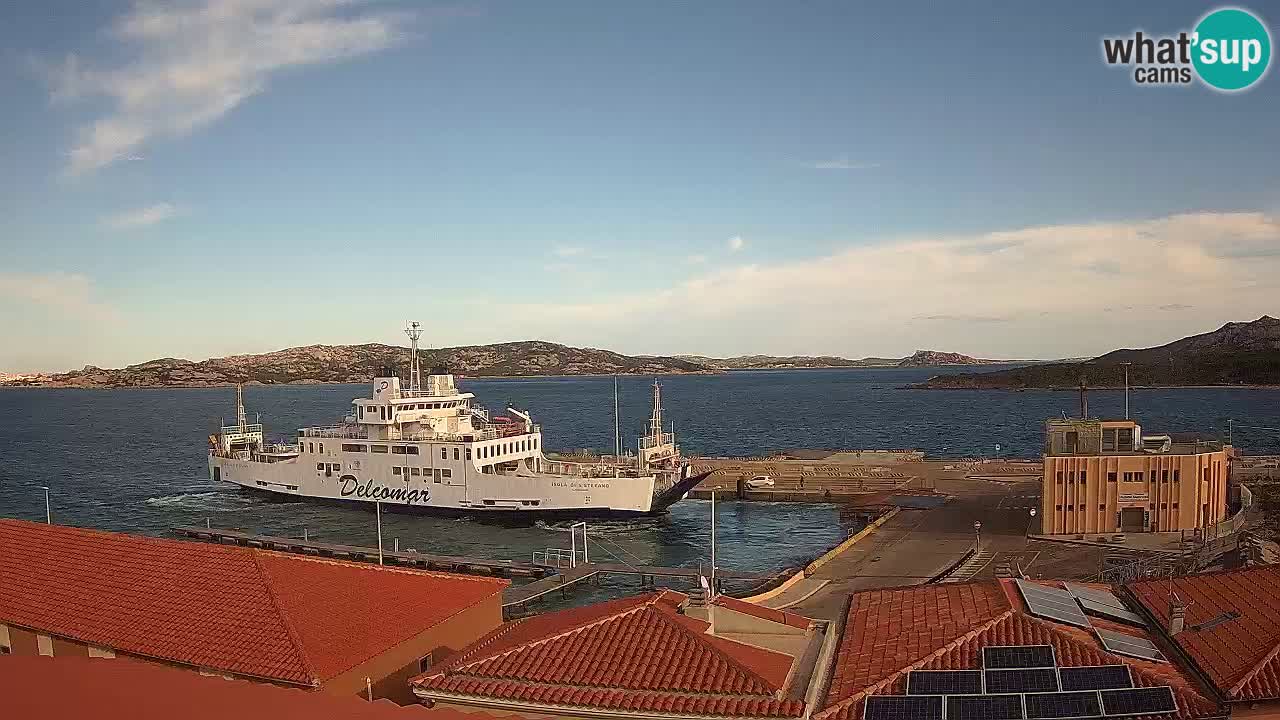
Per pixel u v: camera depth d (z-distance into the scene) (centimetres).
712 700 2219
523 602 6184
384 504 9662
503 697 2303
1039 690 2230
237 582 3222
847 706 2250
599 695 2269
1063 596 2859
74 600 3200
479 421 10919
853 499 10100
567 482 8775
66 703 662
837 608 5322
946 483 10588
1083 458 7206
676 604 2809
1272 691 2145
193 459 15500
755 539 8656
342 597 3250
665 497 8869
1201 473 7106
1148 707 2162
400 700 3033
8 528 3834
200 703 695
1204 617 2666
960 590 2986
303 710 711
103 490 11988
